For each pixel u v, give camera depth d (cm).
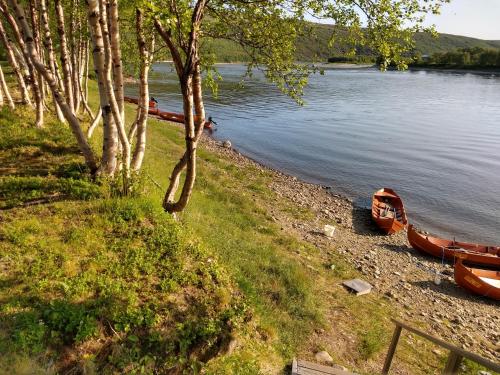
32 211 862
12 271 673
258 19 853
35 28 1466
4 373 487
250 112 5109
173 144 2620
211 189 1841
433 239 1762
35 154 1163
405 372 887
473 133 4188
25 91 1570
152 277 750
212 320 700
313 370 732
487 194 2500
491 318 1298
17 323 570
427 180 2733
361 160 3142
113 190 988
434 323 1179
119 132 961
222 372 651
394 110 5531
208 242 1083
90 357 569
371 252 1666
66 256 730
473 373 935
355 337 970
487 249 1709
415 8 759
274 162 3020
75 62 1596
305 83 888
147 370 592
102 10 862
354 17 815
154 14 627
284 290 1047
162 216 934
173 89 6656
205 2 737
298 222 1844
